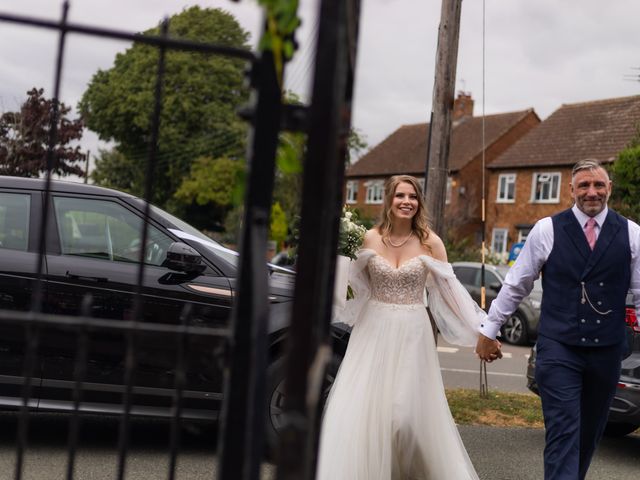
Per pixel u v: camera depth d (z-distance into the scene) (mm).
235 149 41188
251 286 1484
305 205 1305
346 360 4387
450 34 7578
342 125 1647
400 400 4211
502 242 35875
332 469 4102
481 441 5863
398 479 4324
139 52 40438
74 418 1606
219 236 40438
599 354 3861
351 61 1752
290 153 1497
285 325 4727
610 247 3879
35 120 9945
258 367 1369
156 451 5016
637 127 20562
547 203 34125
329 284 1902
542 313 4000
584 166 3963
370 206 43562
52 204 4723
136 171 42375
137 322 1581
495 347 4246
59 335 4492
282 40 1409
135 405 4598
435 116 7664
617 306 3893
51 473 4367
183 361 1590
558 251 3949
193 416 4645
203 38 41000
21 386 4512
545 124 36062
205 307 4719
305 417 1241
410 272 4387
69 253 4656
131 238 4805
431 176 7691
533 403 7316
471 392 7648
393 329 4332
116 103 40656
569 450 3744
